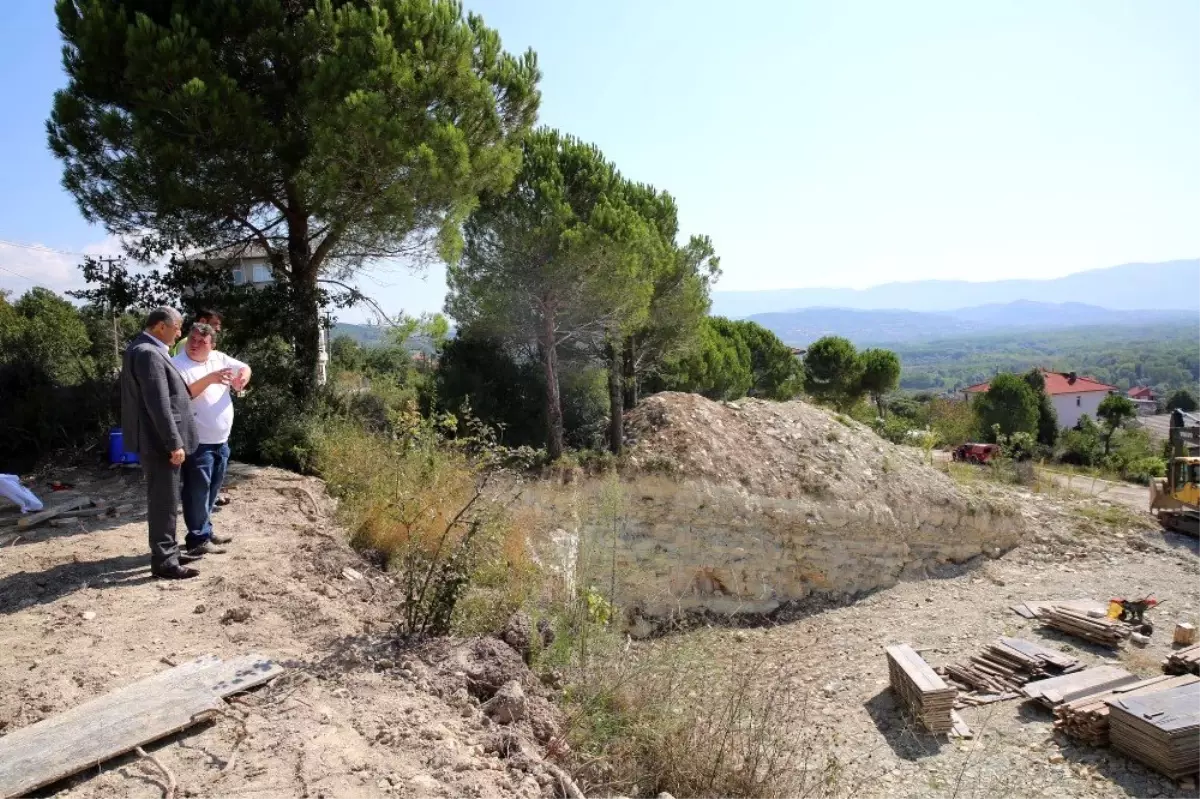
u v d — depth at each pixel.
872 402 40.06
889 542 14.92
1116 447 38.12
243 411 9.52
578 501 12.16
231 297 9.91
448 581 4.83
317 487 8.41
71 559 5.58
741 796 4.45
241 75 9.53
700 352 20.39
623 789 4.03
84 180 9.45
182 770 3.09
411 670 4.23
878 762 8.04
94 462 8.82
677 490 13.18
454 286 14.19
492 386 14.66
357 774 3.14
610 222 13.26
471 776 3.25
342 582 5.54
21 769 2.89
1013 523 16.73
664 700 4.86
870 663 10.93
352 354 15.76
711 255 16.81
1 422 8.77
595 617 5.92
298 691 3.83
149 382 4.81
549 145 13.75
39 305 18.73
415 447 7.82
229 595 4.98
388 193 9.45
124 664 3.95
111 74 8.92
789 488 14.51
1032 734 8.57
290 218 10.61
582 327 14.65
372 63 9.22
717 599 13.25
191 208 9.39
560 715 4.34
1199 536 17.12
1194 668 9.68
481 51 11.09
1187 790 7.23
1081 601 12.90
